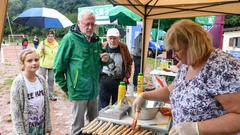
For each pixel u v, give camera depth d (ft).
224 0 9.62
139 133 6.29
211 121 4.40
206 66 4.58
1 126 14.05
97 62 10.43
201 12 10.89
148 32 11.85
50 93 18.93
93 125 6.66
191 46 4.53
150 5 10.67
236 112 4.28
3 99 19.74
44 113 8.33
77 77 9.66
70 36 9.60
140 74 9.02
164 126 6.48
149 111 6.86
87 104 10.32
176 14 11.22
